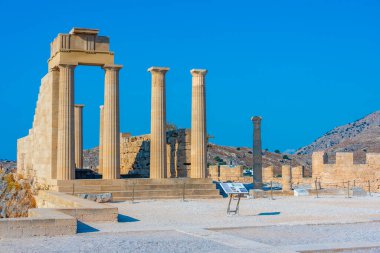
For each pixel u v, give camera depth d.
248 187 61.84
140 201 43.16
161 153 49.41
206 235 23.36
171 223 28.16
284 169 59.31
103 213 28.27
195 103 50.88
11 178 54.47
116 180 45.97
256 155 57.91
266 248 20.16
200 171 50.16
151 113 49.97
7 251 19.81
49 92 48.66
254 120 58.22
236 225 26.53
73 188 42.75
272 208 36.81
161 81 49.97
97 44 47.75
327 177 62.44
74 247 20.56
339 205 39.00
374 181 59.56
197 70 51.00
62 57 46.41
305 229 25.48
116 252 19.53
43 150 50.50
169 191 46.38
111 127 47.88
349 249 20.16
